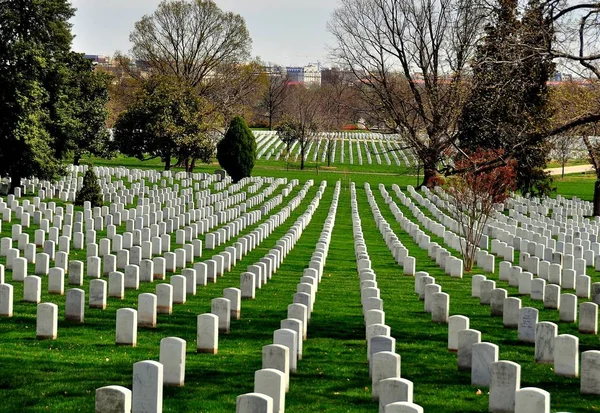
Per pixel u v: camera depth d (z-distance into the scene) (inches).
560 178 3462.1
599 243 1579.7
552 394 631.2
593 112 834.2
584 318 864.9
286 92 5610.2
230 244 1552.7
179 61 3956.7
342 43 3206.2
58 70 2185.0
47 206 1707.7
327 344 792.3
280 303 1002.1
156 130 2972.4
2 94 2030.0
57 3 2175.2
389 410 465.4
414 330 867.4
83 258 1275.8
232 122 2908.5
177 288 968.3
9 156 2086.6
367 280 995.9
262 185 2822.3
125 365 686.5
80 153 2871.6
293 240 1585.9
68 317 842.2
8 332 794.8
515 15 759.7
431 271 1334.9
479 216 1502.2
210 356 726.5
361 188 2923.2
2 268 1002.7
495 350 644.7
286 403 597.0
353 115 3811.5
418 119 1723.7
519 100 794.8
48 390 616.1
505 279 1239.5
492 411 578.9
